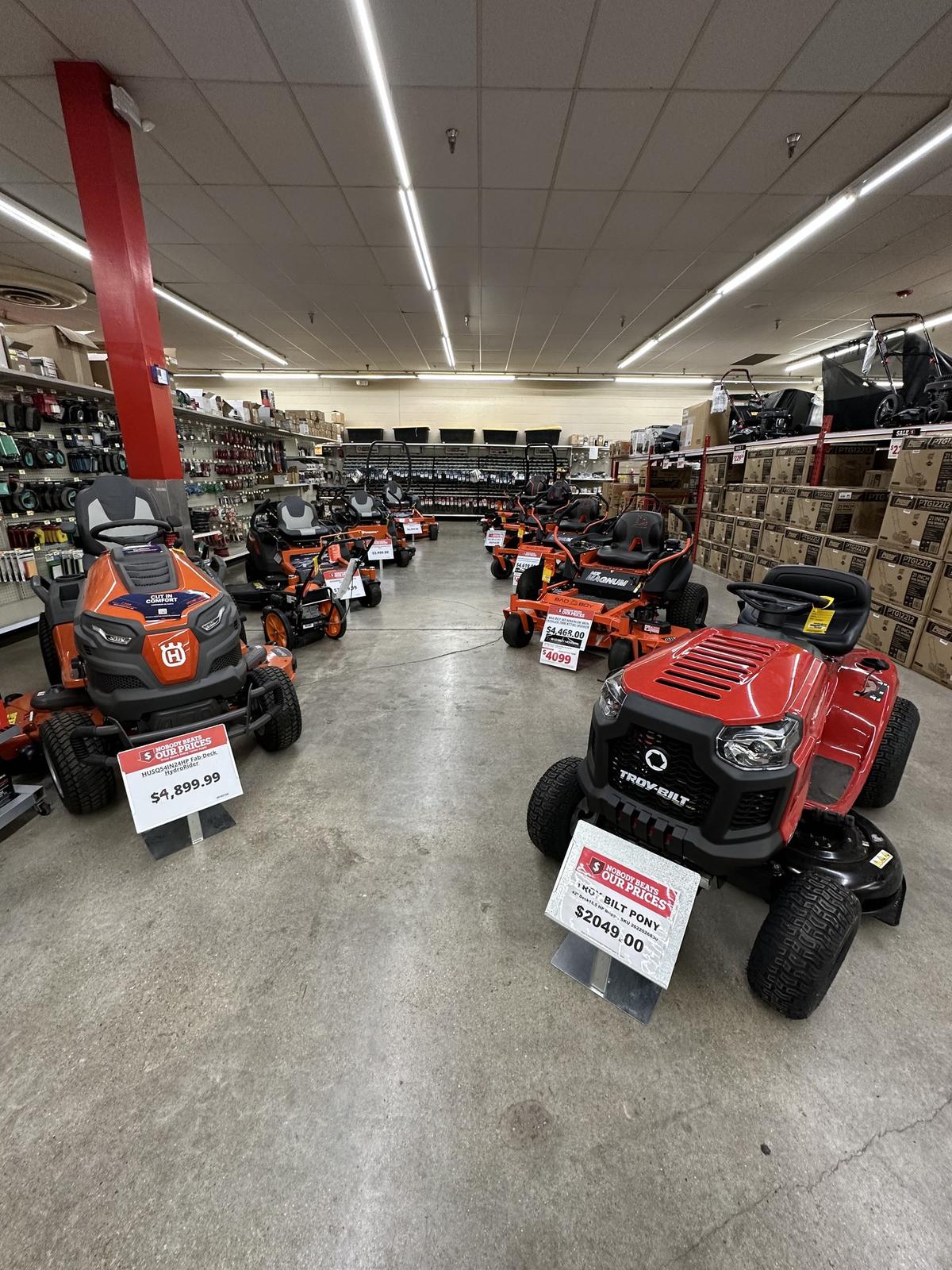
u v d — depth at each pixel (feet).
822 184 15.48
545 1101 3.81
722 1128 3.66
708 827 4.01
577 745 8.71
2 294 18.63
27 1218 3.19
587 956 4.91
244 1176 3.39
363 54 10.71
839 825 4.93
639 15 9.83
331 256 20.54
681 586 12.79
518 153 13.92
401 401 46.91
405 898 5.60
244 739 8.87
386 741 8.84
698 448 23.36
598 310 27.02
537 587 15.19
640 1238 3.11
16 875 5.87
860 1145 3.57
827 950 3.93
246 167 14.52
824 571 6.86
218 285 23.57
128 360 12.68
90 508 8.60
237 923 5.27
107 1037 4.21
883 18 9.90
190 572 7.36
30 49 10.52
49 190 15.58
